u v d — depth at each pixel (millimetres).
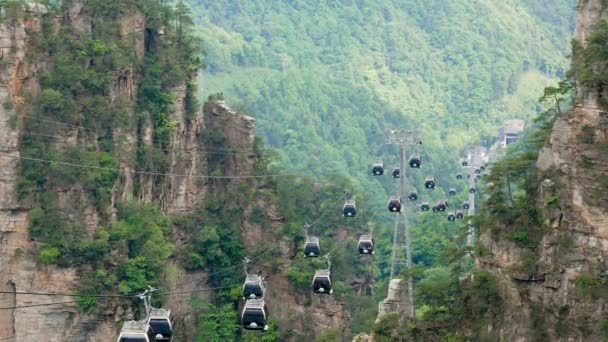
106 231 154250
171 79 171500
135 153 163750
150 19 172375
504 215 108812
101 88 160125
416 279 142250
